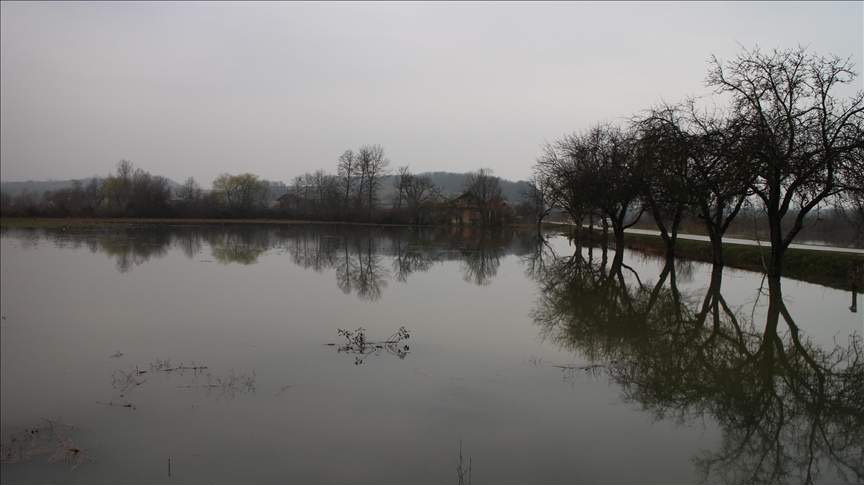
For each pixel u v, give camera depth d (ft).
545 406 30.81
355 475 23.18
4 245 132.46
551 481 22.86
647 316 55.98
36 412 29.53
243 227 252.21
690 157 75.72
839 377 36.96
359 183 320.29
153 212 284.00
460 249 147.54
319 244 156.97
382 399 31.24
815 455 25.85
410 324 49.85
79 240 151.53
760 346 44.47
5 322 49.26
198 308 56.34
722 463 24.79
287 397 31.45
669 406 31.42
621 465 24.35
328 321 50.57
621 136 123.34
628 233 188.34
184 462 24.26
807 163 62.54
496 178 315.78
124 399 31.14
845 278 72.49
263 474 23.24
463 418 28.91
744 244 113.29
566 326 50.60
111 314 52.95
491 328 48.96
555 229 299.99
